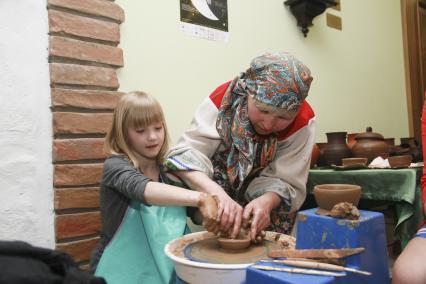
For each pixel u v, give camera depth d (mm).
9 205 1113
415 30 2883
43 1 1184
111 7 1298
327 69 2232
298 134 1200
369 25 2566
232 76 1742
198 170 1088
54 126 1173
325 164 1732
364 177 1355
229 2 1732
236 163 1171
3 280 383
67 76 1197
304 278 562
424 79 2930
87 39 1260
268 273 589
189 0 1582
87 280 433
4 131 1111
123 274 1004
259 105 990
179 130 1544
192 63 1589
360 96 2465
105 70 1281
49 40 1183
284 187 1156
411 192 1199
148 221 1026
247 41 1804
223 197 973
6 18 1118
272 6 1924
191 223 1539
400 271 751
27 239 1139
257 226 948
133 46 1401
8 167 1113
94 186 1242
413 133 2844
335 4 1993
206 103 1199
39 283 398
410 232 1220
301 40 2072
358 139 1754
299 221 704
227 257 822
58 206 1170
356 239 608
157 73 1473
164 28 1496
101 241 1100
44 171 1174
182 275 804
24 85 1145
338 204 649
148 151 1131
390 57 2740
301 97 983
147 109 1101
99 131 1253
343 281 571
